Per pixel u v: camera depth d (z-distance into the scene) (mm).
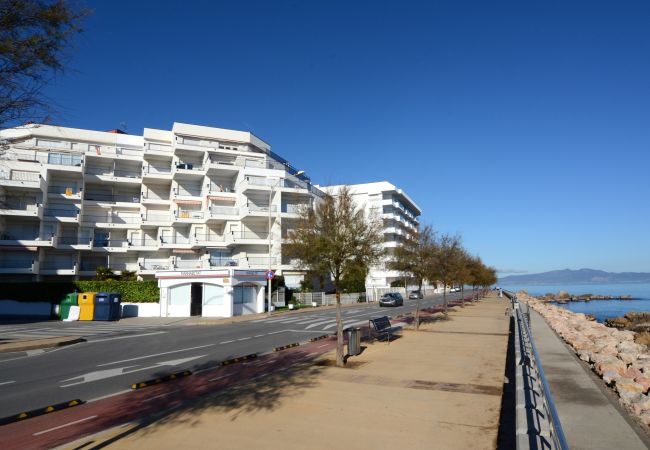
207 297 33000
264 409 7305
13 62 4746
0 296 34156
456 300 51812
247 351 14984
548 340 17203
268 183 47875
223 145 52969
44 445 6207
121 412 7812
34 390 9617
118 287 35000
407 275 23672
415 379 9539
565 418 7039
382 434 6070
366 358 12359
